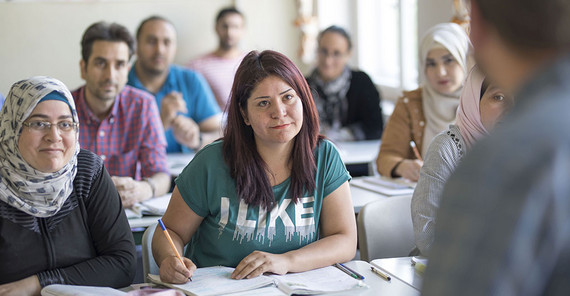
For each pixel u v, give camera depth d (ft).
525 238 1.96
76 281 5.19
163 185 8.34
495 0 2.17
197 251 5.83
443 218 2.15
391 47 16.15
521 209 1.96
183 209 5.73
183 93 12.37
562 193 1.96
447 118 8.90
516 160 2.01
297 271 5.26
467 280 2.01
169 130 11.82
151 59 12.07
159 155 8.77
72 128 5.26
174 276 4.97
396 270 5.32
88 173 5.48
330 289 4.84
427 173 5.87
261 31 18.02
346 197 5.82
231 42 16.07
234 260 5.60
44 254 5.21
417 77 13.41
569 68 2.12
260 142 5.61
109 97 8.59
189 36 17.15
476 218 2.03
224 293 4.71
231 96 5.62
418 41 12.70
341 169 5.81
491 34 2.24
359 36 17.12
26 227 5.17
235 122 5.61
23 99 5.10
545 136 2.01
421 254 5.91
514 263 1.96
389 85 15.65
